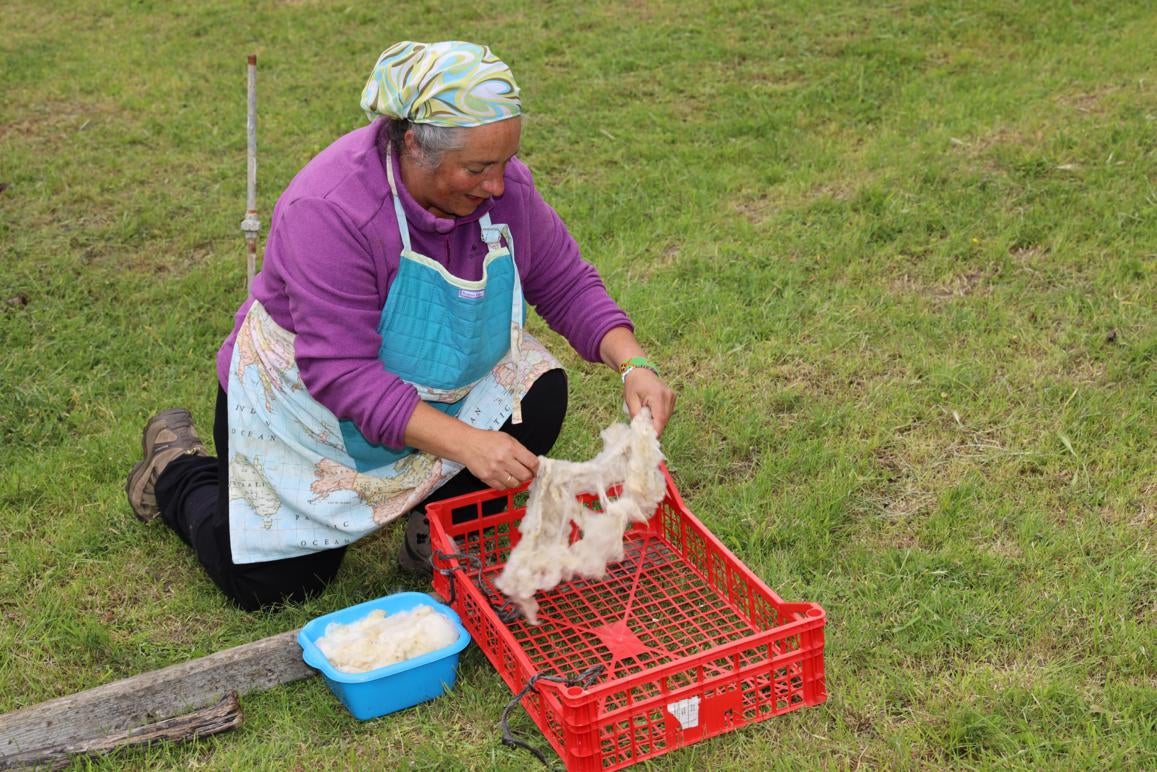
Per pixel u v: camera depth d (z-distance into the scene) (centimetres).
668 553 336
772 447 388
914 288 467
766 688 283
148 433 362
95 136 677
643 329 452
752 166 586
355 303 279
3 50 823
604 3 832
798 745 271
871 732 276
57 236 559
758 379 421
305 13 872
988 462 369
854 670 294
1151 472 356
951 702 279
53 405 429
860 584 322
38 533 365
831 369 422
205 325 484
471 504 324
